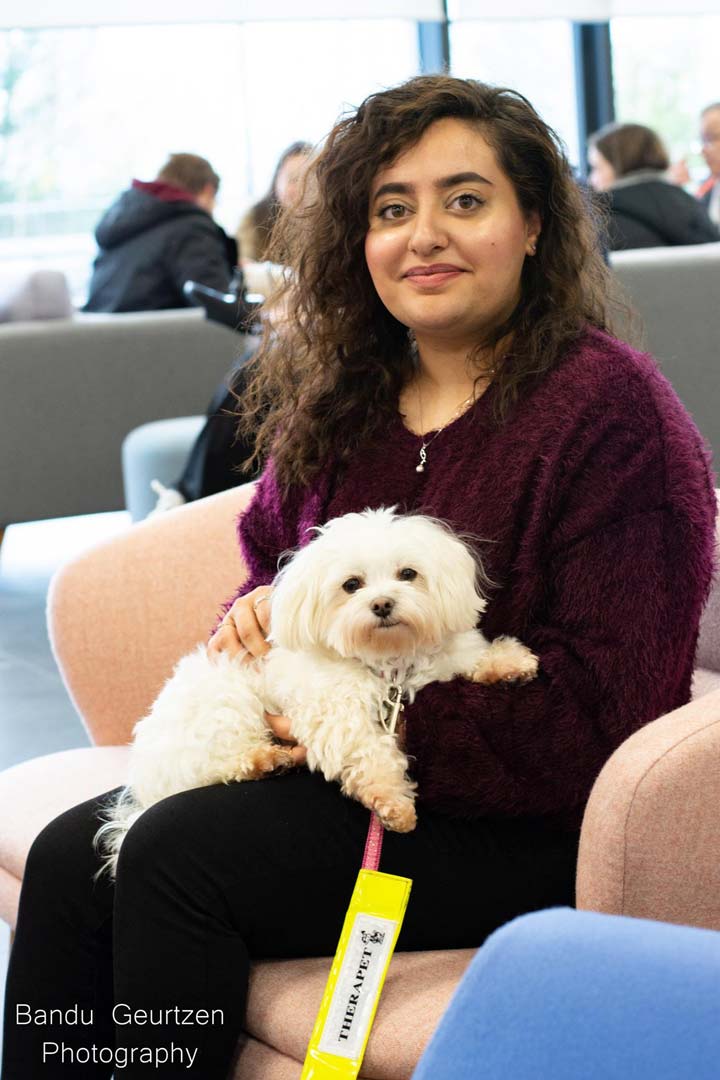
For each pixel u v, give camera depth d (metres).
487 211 1.52
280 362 1.78
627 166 5.29
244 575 2.04
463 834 1.40
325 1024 1.27
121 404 4.82
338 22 6.46
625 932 0.82
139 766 1.50
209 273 5.24
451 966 1.36
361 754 1.37
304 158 1.77
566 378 1.48
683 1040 0.74
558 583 1.43
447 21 6.57
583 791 1.39
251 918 1.36
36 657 3.91
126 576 2.00
